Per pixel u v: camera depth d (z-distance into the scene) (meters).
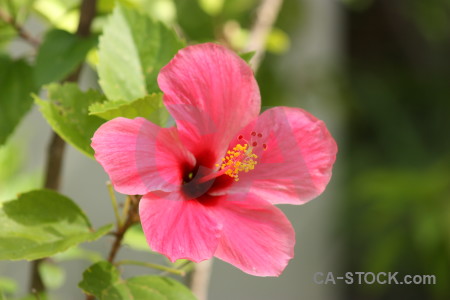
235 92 0.70
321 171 0.71
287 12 1.88
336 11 2.42
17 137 1.36
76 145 0.73
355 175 2.34
